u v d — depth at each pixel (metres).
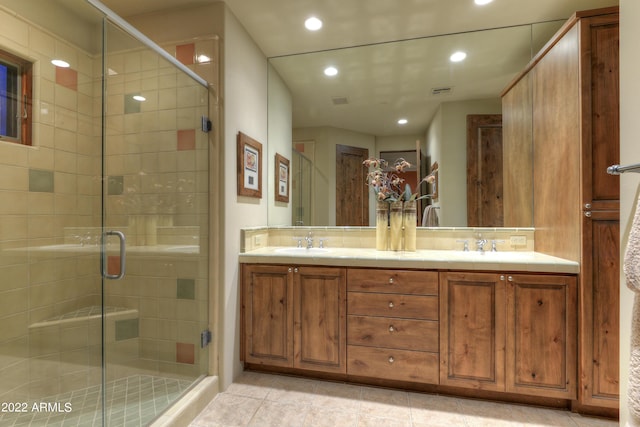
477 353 1.80
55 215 1.93
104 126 2.07
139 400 1.76
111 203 2.08
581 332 1.66
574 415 1.71
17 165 1.78
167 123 2.03
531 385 1.73
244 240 2.21
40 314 1.83
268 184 2.69
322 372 2.12
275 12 2.08
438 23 2.22
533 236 2.25
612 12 1.63
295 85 2.69
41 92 1.87
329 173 2.70
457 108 2.45
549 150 2.00
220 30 2.00
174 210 2.03
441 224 2.46
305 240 2.63
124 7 2.04
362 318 1.96
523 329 1.75
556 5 2.01
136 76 2.02
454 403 1.83
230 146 2.07
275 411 1.78
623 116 0.94
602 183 1.64
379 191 2.50
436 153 2.49
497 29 2.30
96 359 1.98
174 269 2.03
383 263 1.92
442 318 1.85
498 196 2.37
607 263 1.64
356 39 2.42
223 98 1.99
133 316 2.04
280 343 2.09
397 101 2.56
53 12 1.91
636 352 0.77
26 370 1.76
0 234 1.71
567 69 1.79
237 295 2.14
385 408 1.79
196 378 1.95
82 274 2.02
